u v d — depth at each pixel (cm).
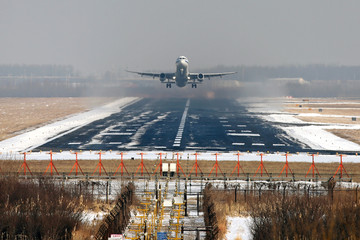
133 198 15625
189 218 13838
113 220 11644
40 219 11438
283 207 12231
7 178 15750
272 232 10444
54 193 14812
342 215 10931
